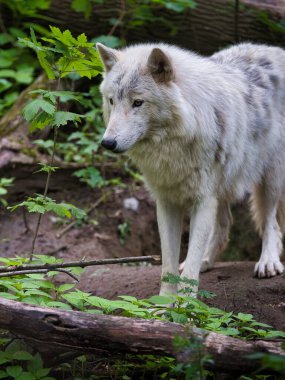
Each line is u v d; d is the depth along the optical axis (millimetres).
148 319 6141
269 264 9805
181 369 5598
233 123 8891
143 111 8312
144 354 5887
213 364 5801
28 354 6219
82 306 7047
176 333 5586
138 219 13594
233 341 5902
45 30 14211
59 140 14648
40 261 7824
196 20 14617
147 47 8961
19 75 14625
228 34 14664
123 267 11219
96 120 13977
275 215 10578
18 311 5891
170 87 8273
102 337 5871
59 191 13461
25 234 12328
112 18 14828
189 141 8414
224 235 10727
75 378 6418
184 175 8633
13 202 12984
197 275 8578
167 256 8875
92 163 13719
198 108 8453
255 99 9602
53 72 8273
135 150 8727
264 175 10320
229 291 9086
